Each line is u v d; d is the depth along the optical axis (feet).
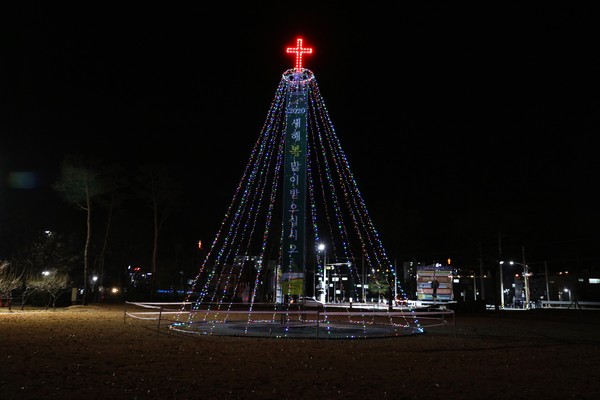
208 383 34.09
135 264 234.38
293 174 84.23
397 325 89.86
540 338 69.46
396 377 37.29
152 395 30.45
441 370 40.75
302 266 82.48
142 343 55.67
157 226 184.75
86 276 152.66
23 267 159.63
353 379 36.22
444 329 84.07
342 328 80.07
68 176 151.12
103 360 43.19
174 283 250.78
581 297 248.73
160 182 178.60
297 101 86.43
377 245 195.62
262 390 32.19
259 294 193.98
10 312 110.63
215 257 242.37
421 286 196.44
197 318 100.73
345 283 288.71
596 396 31.96
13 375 35.55
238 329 73.92
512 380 36.86
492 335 73.20
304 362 43.68
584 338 70.23
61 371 37.52
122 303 187.32
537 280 288.71
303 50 88.58
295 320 95.25
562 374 39.65
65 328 71.72
